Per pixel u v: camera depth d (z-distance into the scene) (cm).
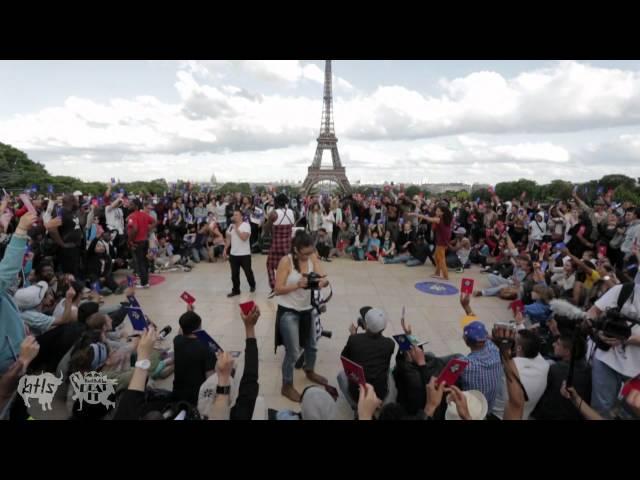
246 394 278
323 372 558
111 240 1062
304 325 501
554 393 369
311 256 500
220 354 279
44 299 620
